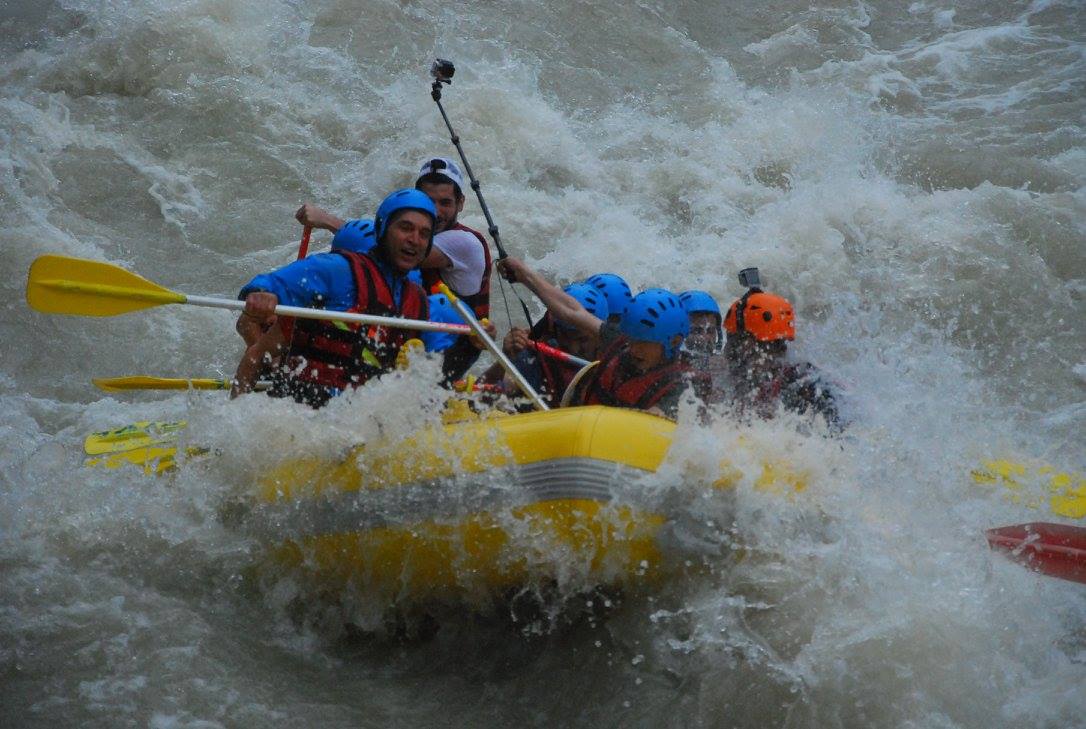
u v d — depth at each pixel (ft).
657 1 142.92
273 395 54.24
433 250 61.98
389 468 48.08
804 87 125.59
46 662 46.50
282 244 94.89
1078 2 146.30
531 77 122.31
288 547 51.24
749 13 143.74
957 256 94.22
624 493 44.62
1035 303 89.35
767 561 46.21
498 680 47.88
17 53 116.57
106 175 100.48
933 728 42.91
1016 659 45.37
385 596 49.70
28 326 80.12
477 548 46.62
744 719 43.98
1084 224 97.86
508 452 46.09
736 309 56.65
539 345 60.59
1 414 70.64
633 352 51.60
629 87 124.57
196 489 54.49
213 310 85.15
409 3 132.57
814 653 44.68
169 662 46.98
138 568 52.90
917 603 46.11
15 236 89.04
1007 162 108.37
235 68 116.57
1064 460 67.56
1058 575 49.01
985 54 134.82
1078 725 42.68
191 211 98.02
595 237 97.86
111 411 72.23
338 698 46.68
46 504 56.85
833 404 56.34
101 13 120.88
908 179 107.14
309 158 106.93
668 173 107.65
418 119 111.34
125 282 53.11
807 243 96.43
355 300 53.11
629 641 47.11
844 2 147.74
